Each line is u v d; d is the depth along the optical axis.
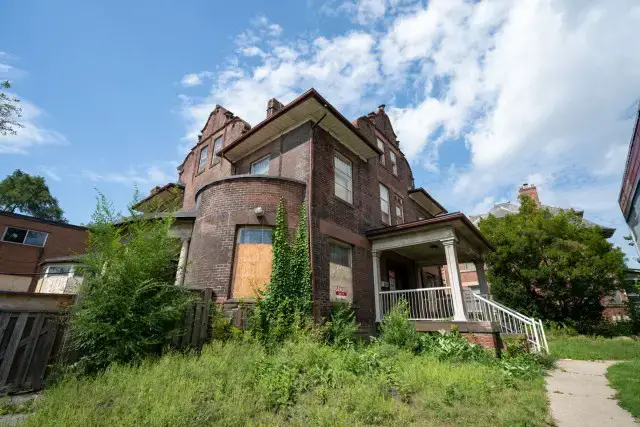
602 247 16.84
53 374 4.92
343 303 9.54
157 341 5.73
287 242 9.20
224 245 9.02
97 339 5.31
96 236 6.22
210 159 16.67
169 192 17.72
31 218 19.56
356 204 12.27
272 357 5.84
